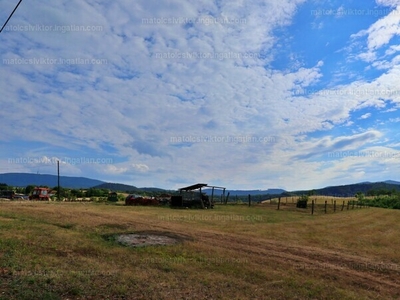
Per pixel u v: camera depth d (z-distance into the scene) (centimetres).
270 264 984
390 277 963
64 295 559
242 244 1258
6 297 512
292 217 2442
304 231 1727
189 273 803
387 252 1311
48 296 535
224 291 694
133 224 1525
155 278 729
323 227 1928
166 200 3475
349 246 1393
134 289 634
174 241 1173
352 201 5225
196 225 1694
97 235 1180
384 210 4019
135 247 1033
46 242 966
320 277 898
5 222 1268
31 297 524
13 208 1869
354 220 2495
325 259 1118
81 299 552
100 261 832
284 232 1641
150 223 1627
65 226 1315
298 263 1034
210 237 1345
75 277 661
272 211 3014
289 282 812
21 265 705
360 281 898
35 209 1889
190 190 3284
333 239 1538
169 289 663
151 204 3366
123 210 2361
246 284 763
